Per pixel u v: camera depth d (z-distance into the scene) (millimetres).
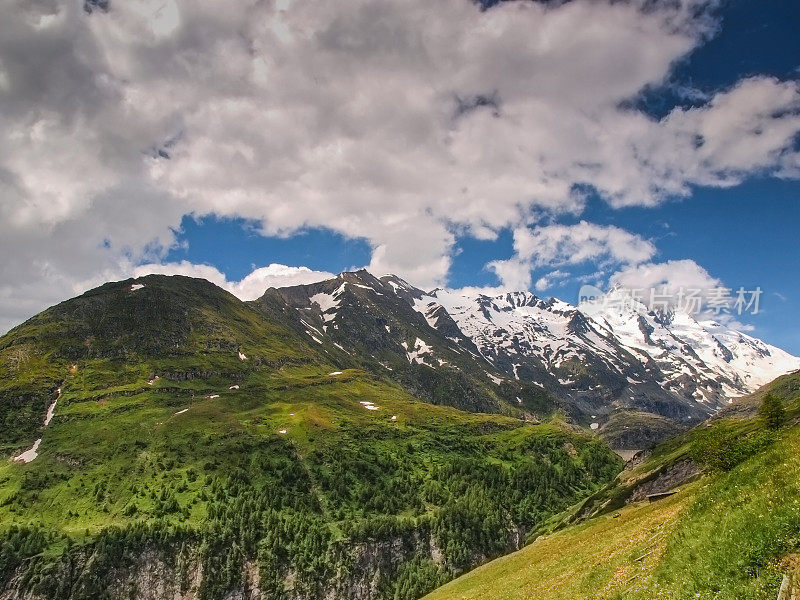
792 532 22000
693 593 23625
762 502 25422
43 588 186625
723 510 28500
